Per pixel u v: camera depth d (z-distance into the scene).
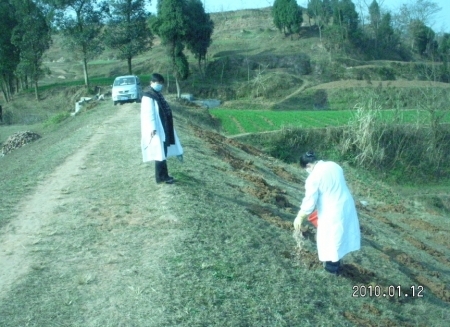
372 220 14.33
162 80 8.98
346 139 31.50
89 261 6.77
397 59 76.62
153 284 6.05
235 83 63.44
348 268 8.33
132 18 53.38
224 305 5.89
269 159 21.73
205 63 68.25
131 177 10.81
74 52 55.50
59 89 58.00
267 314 5.96
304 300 6.61
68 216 8.55
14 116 51.34
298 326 5.95
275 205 11.01
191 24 54.53
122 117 22.53
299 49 72.88
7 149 27.88
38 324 5.24
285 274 7.16
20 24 54.12
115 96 28.78
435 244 14.42
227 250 7.38
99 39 53.50
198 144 16.23
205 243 7.41
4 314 5.43
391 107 46.06
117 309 5.52
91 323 5.26
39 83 74.75
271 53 71.31
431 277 10.08
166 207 8.61
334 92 55.47
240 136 31.55
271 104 54.97
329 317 6.47
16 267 6.65
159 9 54.44
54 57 102.94
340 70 65.00
